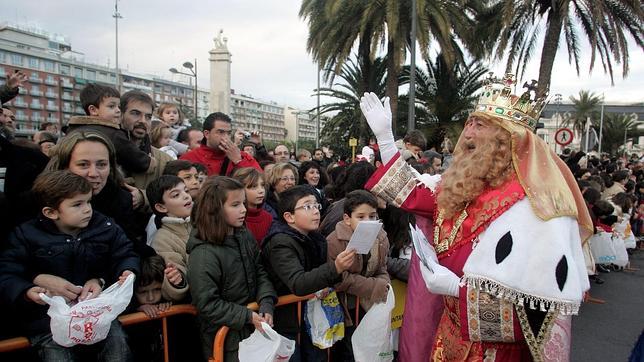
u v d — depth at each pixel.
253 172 2.97
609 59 13.22
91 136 2.19
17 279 1.73
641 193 10.09
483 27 14.23
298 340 2.45
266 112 103.94
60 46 56.94
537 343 1.58
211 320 2.04
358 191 2.67
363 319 2.56
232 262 2.16
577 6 12.49
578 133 43.97
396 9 11.95
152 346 2.21
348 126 19.08
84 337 1.66
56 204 1.81
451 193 1.77
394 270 2.93
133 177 3.07
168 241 2.45
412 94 11.61
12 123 4.51
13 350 1.78
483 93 1.83
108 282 1.97
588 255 4.34
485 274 1.57
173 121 5.55
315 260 2.46
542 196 1.55
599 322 4.50
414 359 2.20
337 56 14.99
